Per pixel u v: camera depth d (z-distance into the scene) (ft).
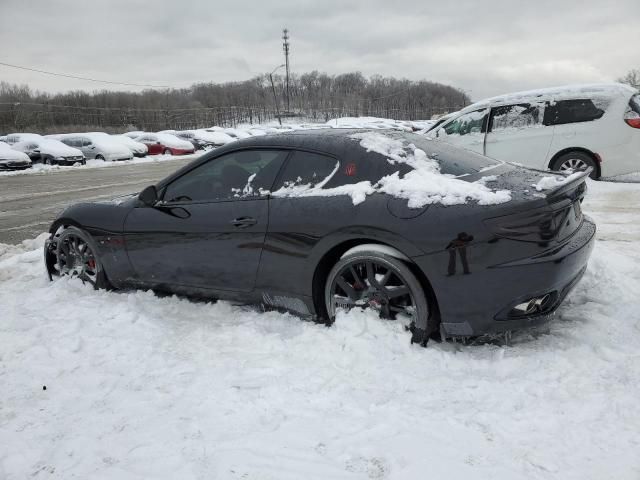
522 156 26.48
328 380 8.79
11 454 7.15
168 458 6.89
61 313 12.19
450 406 7.91
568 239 9.33
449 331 9.37
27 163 72.64
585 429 7.17
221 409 8.02
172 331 11.12
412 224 9.19
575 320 10.63
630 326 10.07
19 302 13.30
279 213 10.73
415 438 7.11
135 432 7.53
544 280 8.68
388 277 9.73
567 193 9.34
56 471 6.78
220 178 12.04
